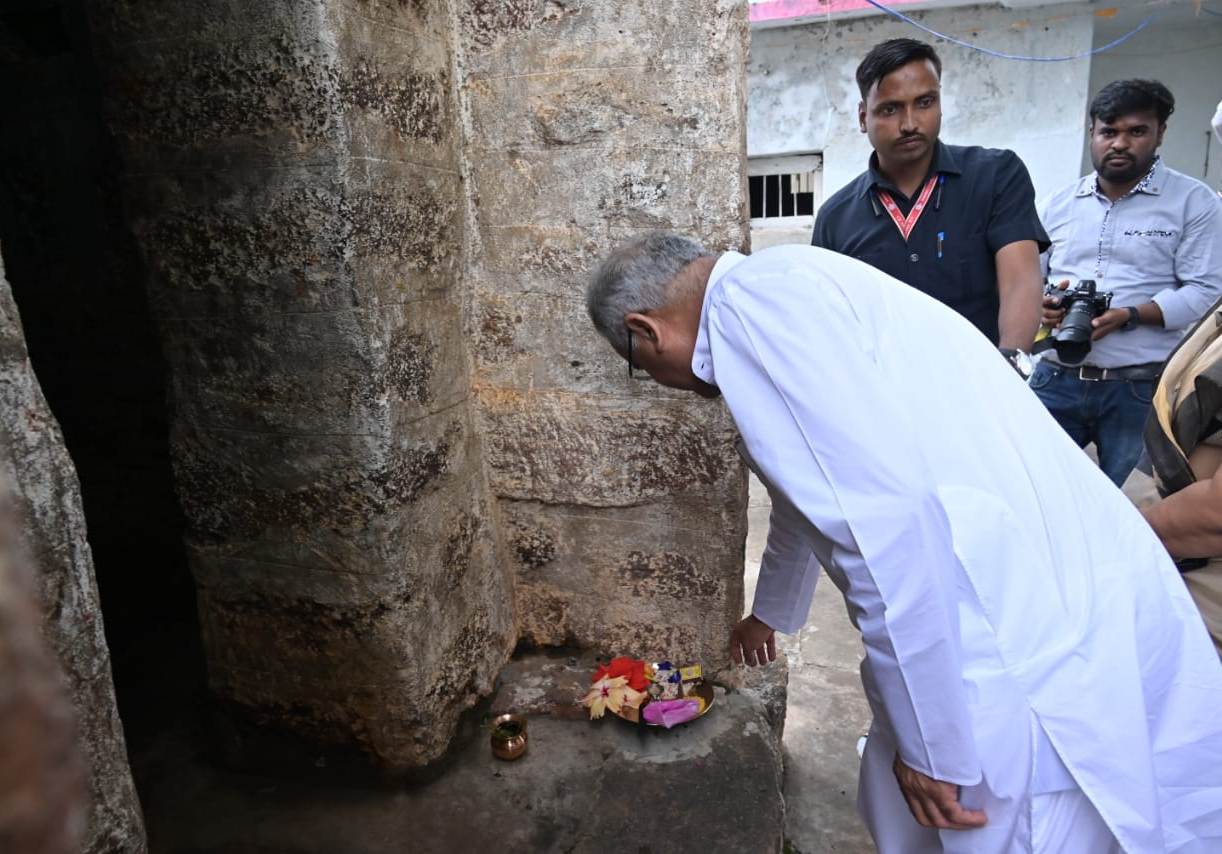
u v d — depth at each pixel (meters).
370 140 1.54
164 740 2.00
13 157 2.53
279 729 1.86
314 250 1.53
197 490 1.75
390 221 1.62
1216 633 1.34
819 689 2.53
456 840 1.68
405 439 1.68
